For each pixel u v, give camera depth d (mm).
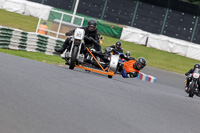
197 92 44562
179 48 121938
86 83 28250
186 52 121562
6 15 113000
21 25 99812
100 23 124125
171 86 59594
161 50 122625
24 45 55719
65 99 19266
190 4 132625
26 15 123688
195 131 19344
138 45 121625
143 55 105312
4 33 50625
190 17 133000
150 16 134000
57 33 69562
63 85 23750
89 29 38719
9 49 53000
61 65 48531
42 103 17031
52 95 19422
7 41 52188
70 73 32531
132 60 39281
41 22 68750
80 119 15852
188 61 113500
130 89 32375
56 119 14891
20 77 22297
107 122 16516
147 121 18906
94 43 38438
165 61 104938
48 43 60531
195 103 34125
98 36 40094
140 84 48438
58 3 131625
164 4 133375
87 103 19734
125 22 134125
